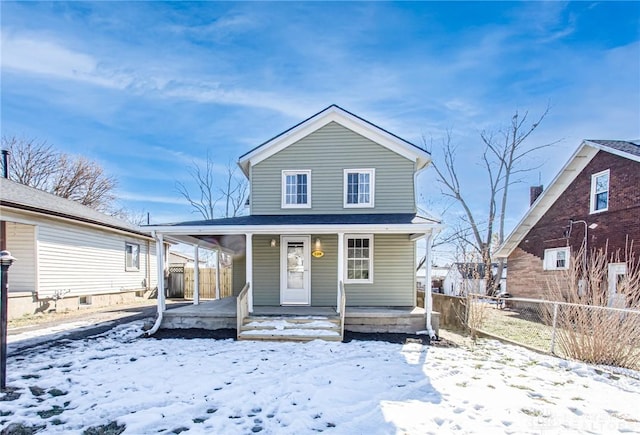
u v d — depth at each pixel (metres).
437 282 30.44
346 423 3.86
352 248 10.59
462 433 3.63
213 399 4.50
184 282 20.03
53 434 3.61
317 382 5.14
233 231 8.88
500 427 3.76
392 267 10.52
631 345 6.20
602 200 12.48
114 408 4.21
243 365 5.93
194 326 8.87
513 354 6.89
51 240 11.80
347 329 8.70
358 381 5.19
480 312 9.03
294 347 7.21
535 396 4.68
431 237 8.86
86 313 12.12
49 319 10.66
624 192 11.45
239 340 7.80
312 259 10.59
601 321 6.49
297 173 10.99
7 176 15.14
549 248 14.78
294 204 10.91
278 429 3.73
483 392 4.79
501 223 22.95
